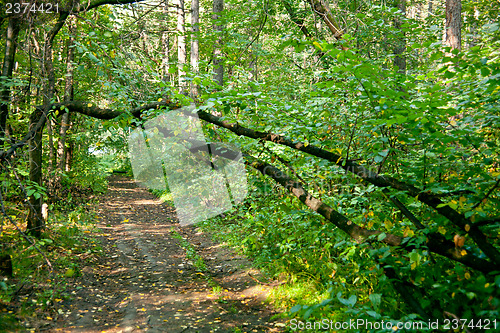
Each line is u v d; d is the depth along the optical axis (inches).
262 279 232.5
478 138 139.9
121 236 360.2
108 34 199.5
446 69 131.3
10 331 142.3
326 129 175.6
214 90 192.1
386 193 149.2
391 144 157.5
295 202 212.1
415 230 137.6
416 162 151.1
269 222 241.6
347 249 151.6
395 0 360.5
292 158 204.4
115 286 223.3
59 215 356.2
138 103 208.1
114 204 561.0
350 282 183.5
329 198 189.6
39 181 257.3
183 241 341.4
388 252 127.6
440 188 126.9
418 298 135.6
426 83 162.7
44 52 243.0
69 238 290.0
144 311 187.2
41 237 263.1
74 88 419.2
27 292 183.5
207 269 268.4
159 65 233.5
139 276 245.6
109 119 215.3
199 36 310.7
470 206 120.3
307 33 342.3
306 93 253.8
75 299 192.7
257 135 184.1
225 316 183.8
